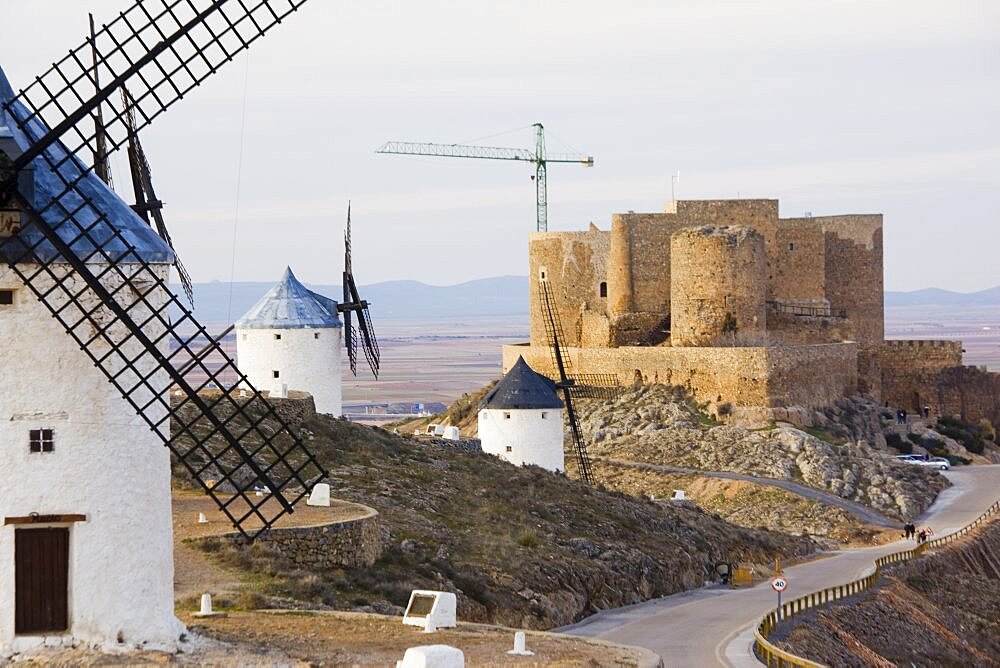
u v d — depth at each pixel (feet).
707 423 602.44
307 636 204.23
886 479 554.87
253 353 463.01
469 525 338.75
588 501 409.28
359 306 487.20
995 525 515.50
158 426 183.21
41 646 176.35
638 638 296.30
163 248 185.68
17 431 175.22
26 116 182.19
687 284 638.12
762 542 449.06
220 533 255.29
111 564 179.22
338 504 293.02
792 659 265.54
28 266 175.42
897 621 381.19
